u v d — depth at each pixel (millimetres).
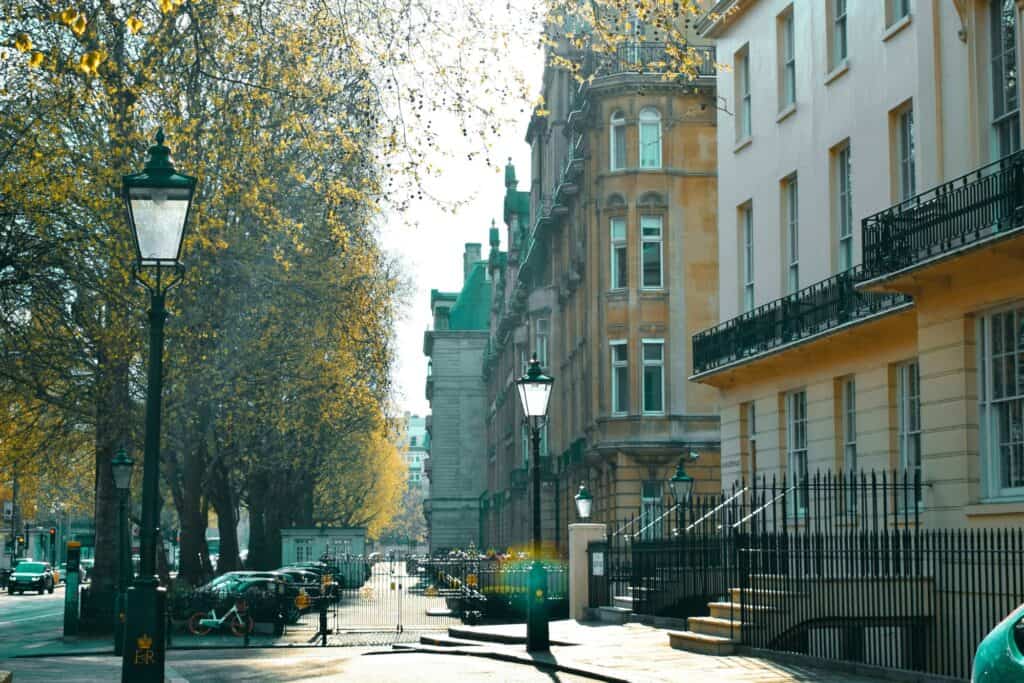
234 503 70000
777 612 20172
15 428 40219
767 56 30547
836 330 24672
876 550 19672
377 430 66875
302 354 39969
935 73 21453
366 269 38656
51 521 125812
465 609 37375
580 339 55188
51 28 24359
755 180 31062
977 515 19328
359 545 70312
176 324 32656
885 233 21109
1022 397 18891
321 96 25062
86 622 35156
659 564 27609
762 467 29453
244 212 31484
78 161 28250
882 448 23938
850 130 26078
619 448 46281
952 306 20156
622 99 47219
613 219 47625
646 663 19172
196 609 36438
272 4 24203
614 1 21328
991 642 8734
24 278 28703
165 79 26078
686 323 46812
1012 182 18203
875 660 20094
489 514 105188
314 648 30812
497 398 101438
